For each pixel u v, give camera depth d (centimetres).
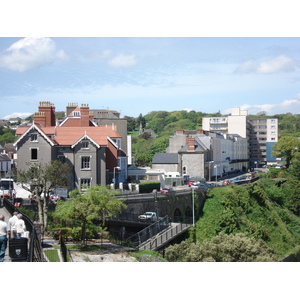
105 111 11431
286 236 7044
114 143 6562
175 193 6481
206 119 15512
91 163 6081
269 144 15525
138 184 6631
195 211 6738
